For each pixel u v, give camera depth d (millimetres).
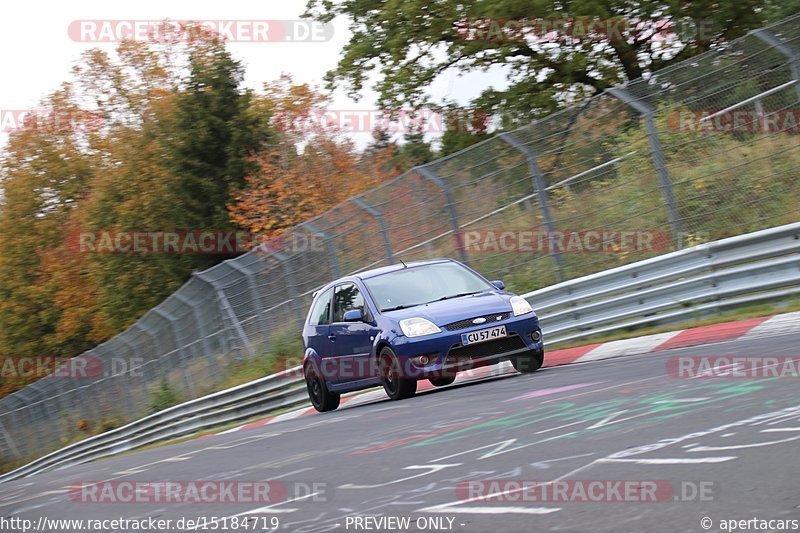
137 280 150875
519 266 60469
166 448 54750
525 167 58844
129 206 150875
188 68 151250
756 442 19453
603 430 23906
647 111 53312
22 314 192500
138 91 188250
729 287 46406
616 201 55438
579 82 106562
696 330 44219
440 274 47375
